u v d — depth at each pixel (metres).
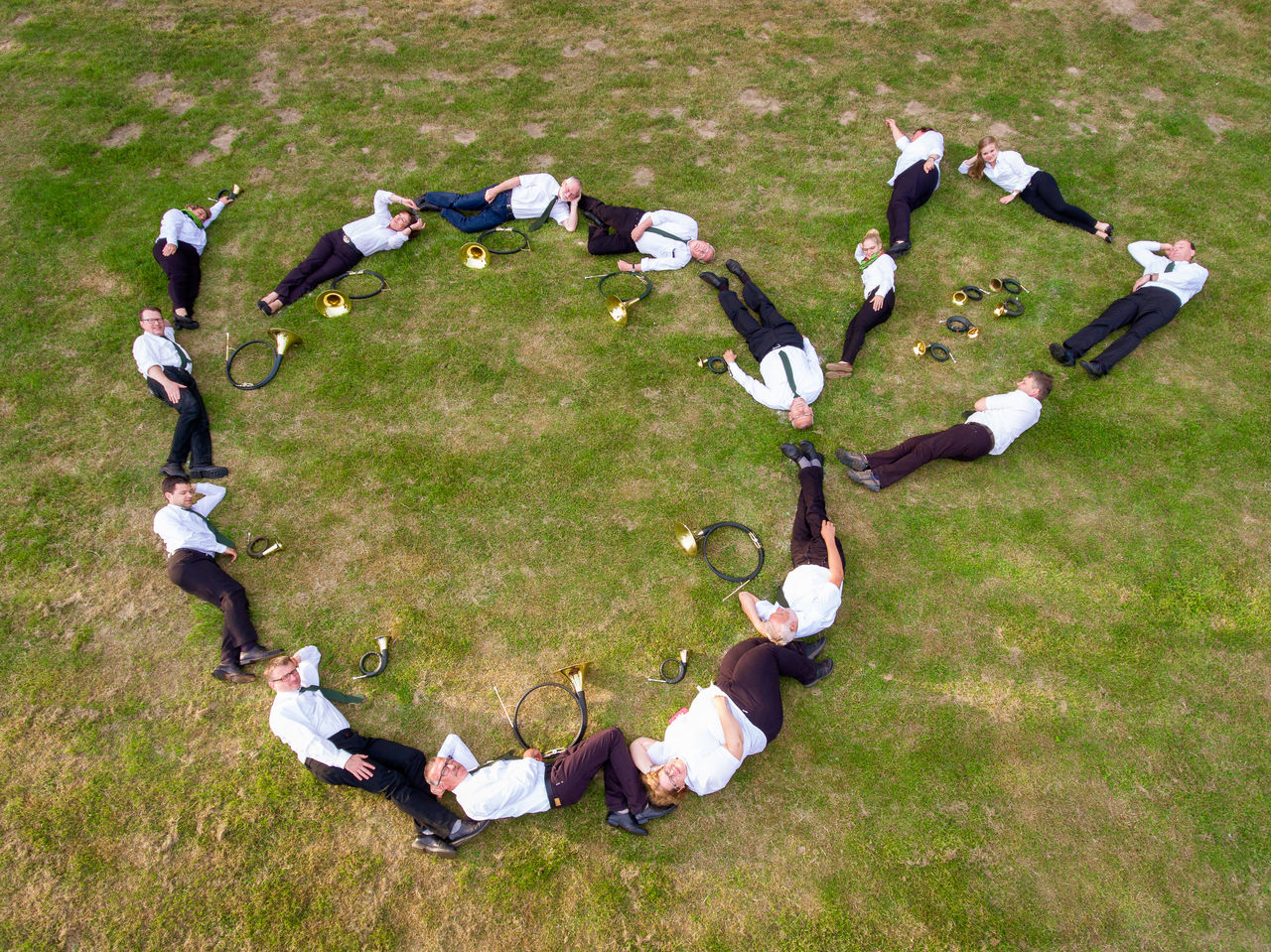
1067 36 10.00
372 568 5.74
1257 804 4.84
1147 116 9.03
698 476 6.23
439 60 9.72
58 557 5.74
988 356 6.99
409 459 6.29
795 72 9.56
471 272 7.57
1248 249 7.73
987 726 5.14
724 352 6.95
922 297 7.40
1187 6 10.32
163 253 7.15
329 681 5.27
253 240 7.77
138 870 4.59
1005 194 8.31
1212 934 4.46
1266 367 6.88
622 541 5.88
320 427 6.47
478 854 4.71
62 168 8.34
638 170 8.45
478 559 5.78
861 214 8.04
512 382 6.77
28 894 4.49
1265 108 9.09
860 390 6.78
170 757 4.96
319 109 9.05
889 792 4.91
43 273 7.39
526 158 8.55
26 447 6.29
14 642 5.35
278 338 6.79
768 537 5.96
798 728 5.16
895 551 5.88
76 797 4.79
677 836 4.79
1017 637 5.48
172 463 6.08
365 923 4.46
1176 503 6.10
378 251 7.61
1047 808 4.85
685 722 4.96
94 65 9.47
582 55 9.82
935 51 9.84
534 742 5.11
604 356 6.95
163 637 5.42
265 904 4.50
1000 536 5.95
